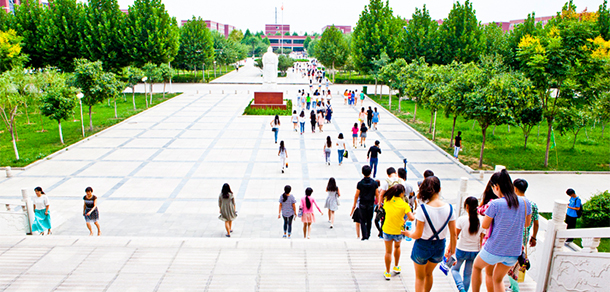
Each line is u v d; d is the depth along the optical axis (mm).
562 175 16250
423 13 41438
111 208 12383
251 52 124500
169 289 5359
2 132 22812
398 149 19719
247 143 20359
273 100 30672
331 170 16250
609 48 21391
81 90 21500
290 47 161000
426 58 38500
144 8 38656
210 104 33094
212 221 11594
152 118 26875
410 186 7805
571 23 16109
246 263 6168
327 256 6445
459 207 7469
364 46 40188
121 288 5375
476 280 4508
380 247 6840
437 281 5688
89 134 21953
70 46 37688
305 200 9820
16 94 17797
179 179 15039
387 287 5414
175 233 10781
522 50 16797
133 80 29844
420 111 31500
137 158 17688
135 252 6512
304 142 20750
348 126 25031
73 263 6094
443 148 19812
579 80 16734
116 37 37875
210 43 51531
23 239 6930
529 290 5770
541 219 6348
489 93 15375
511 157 18453
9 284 5477
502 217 4164
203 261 6211
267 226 11266
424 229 4492
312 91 42875
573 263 5043
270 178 15211
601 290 4668
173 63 50344
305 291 5305
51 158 17672
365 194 7848
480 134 23375
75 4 38500
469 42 36938
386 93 44062
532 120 17297
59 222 11312
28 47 37094
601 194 10984
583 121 18984
